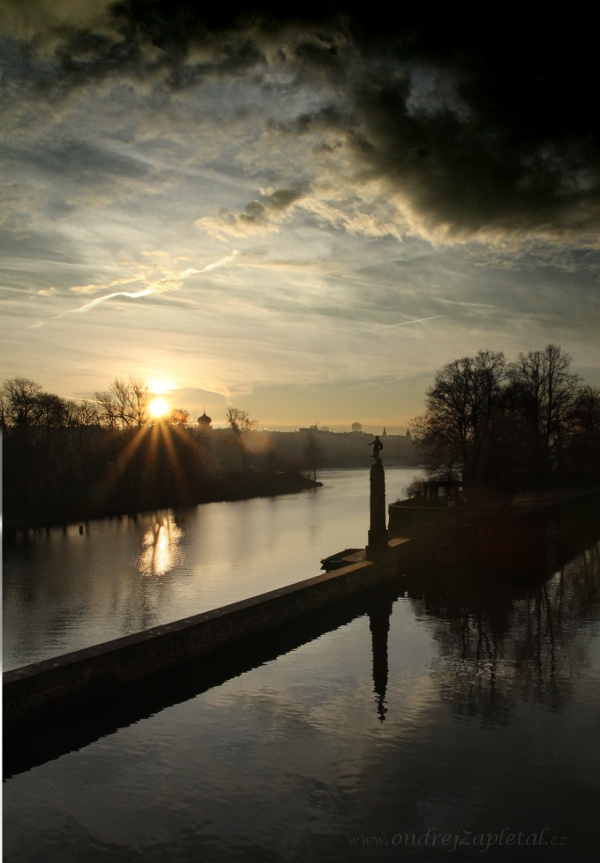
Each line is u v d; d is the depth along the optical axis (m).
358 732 21.31
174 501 111.12
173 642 24.97
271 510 105.19
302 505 114.56
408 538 56.47
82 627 35.59
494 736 20.98
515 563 57.66
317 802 17.11
